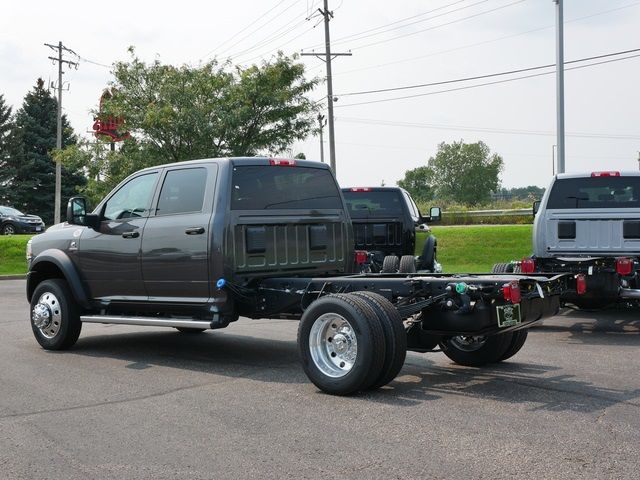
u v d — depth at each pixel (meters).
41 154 65.19
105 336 10.21
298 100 26.22
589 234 10.75
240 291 7.57
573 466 4.34
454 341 7.67
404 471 4.30
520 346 7.61
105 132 29.30
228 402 6.11
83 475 4.34
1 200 62.00
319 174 8.60
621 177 10.94
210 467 4.44
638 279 10.43
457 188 147.88
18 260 26.86
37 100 66.44
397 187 14.43
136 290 8.24
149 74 24.86
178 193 7.93
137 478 4.27
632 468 4.30
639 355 8.25
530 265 10.23
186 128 23.91
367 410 5.76
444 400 6.07
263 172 7.94
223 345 9.30
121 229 8.32
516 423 5.31
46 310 8.89
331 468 4.38
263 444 4.89
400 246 14.28
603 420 5.37
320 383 6.37
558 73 25.66
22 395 6.44
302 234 8.18
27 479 4.28
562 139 25.66
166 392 6.52
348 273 8.76
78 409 5.92
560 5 25.44
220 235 7.43
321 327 6.45
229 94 24.70
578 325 10.95
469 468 4.34
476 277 7.01
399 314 6.45
